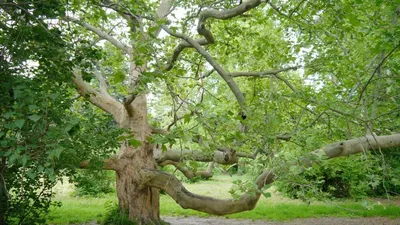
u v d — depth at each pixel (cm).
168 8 1026
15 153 373
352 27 814
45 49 541
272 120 652
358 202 1809
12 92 470
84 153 704
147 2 898
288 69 929
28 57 522
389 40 676
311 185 488
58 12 552
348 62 865
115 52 1263
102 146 757
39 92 454
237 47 1096
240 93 660
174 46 1027
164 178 1002
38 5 524
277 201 1875
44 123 393
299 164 510
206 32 738
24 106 393
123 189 1158
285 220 1402
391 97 821
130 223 1123
